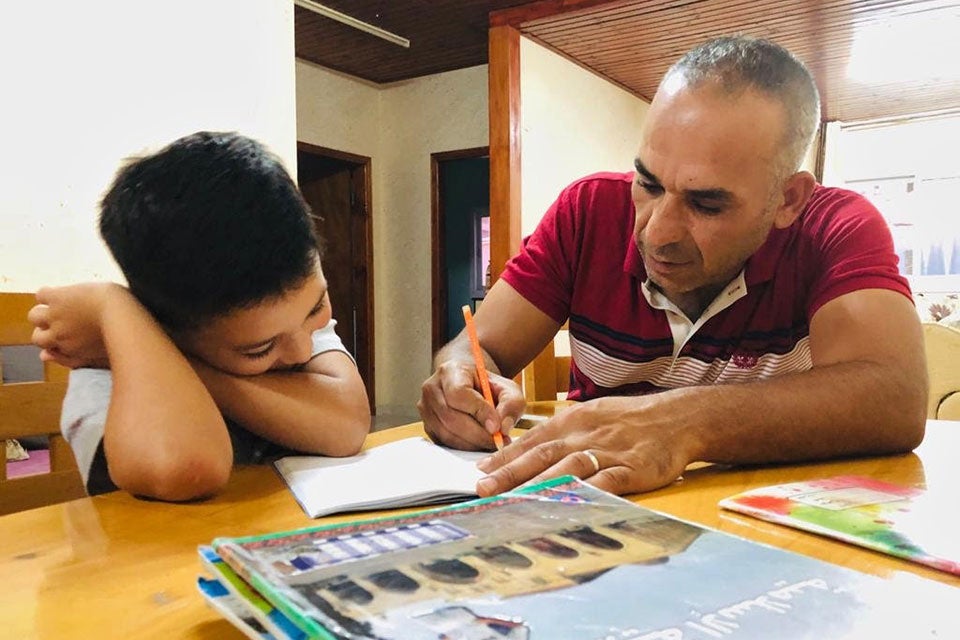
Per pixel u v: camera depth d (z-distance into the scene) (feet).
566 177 10.97
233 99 5.66
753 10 9.09
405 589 1.03
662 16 9.37
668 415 2.23
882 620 1.00
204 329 2.24
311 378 2.69
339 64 13.35
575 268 3.92
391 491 1.94
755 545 1.28
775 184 2.66
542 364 4.75
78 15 4.80
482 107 13.55
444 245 14.42
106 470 2.27
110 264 5.08
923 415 2.56
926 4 8.91
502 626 0.93
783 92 2.55
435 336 14.34
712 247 2.76
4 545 1.60
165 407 2.04
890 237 3.17
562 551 1.23
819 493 1.87
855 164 15.39
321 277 2.42
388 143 14.65
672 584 1.09
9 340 2.95
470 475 2.12
